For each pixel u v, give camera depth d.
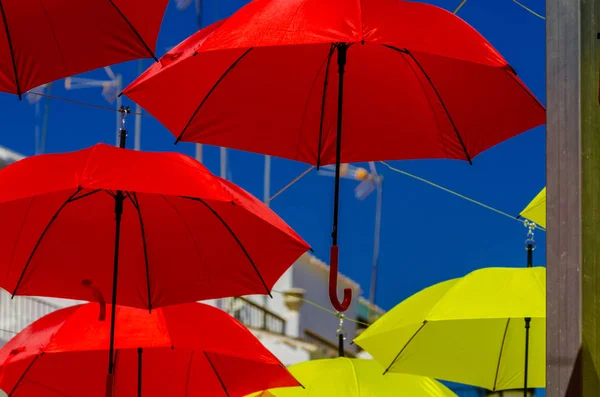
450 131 5.45
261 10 4.62
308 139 5.52
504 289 6.83
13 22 5.17
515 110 5.24
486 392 16.86
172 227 5.98
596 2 3.53
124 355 7.31
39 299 17.30
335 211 4.92
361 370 7.42
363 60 5.36
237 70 5.35
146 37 5.31
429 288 7.38
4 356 6.66
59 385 7.19
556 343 3.37
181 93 5.25
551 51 3.55
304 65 5.41
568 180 3.43
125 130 6.05
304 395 7.23
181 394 7.23
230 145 5.43
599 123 3.46
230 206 5.77
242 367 7.14
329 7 4.54
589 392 3.29
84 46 5.25
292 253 5.90
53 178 5.29
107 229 6.03
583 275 3.34
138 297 5.95
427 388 7.41
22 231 6.02
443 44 4.54
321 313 23.58
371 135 5.54
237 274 5.96
